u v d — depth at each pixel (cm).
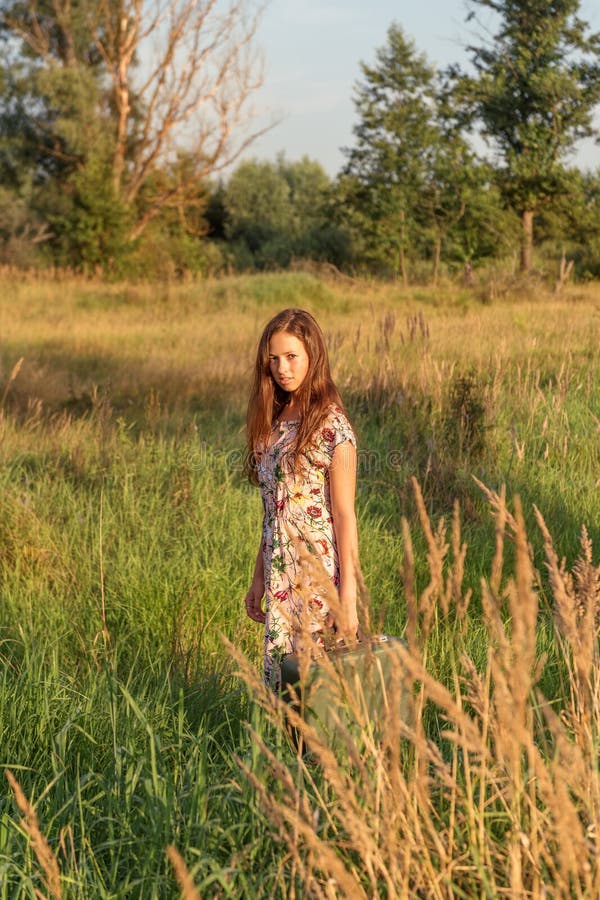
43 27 4228
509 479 613
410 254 4366
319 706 239
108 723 305
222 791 249
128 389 1162
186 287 2738
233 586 454
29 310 2422
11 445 786
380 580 470
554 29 3812
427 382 816
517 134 3944
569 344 1015
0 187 4172
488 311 2017
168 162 4131
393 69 4306
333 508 293
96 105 4075
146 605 438
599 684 204
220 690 340
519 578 155
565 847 153
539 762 154
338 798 225
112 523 557
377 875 192
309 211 6194
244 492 630
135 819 242
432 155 4228
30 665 340
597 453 671
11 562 520
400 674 178
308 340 295
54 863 183
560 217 3991
